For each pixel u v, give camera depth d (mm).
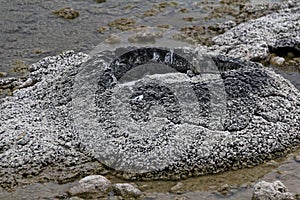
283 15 13625
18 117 9336
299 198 7504
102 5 15367
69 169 8148
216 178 7977
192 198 7570
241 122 8953
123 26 13859
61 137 8773
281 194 7359
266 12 14352
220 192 7684
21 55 12359
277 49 12016
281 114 9250
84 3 15547
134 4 15398
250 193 7672
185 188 7762
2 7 15258
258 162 8312
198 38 12961
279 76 10641
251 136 8672
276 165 8281
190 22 14086
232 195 7637
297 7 14273
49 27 13938
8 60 12102
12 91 10594
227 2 15352
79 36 13383
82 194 7609
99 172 8102
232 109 9211
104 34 13438
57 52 12500
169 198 7578
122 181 7938
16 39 13250
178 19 14281
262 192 7406
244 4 14945
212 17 14359
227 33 12891
